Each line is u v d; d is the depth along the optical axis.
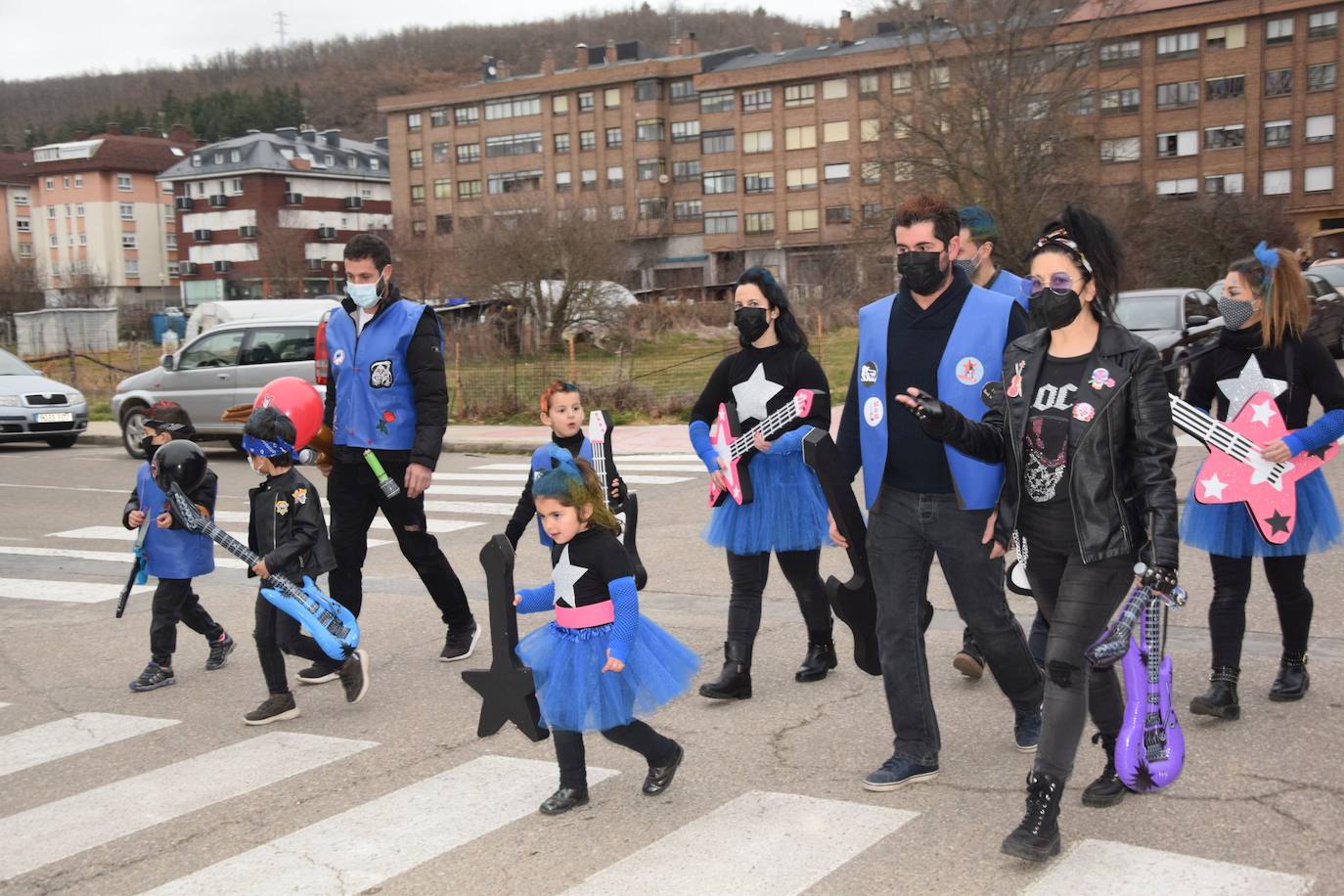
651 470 14.34
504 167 85.25
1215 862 3.78
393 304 6.35
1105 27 33.78
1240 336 5.06
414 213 89.19
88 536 11.48
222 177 92.06
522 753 5.18
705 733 5.28
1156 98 60.28
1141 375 3.77
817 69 72.69
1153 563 3.70
